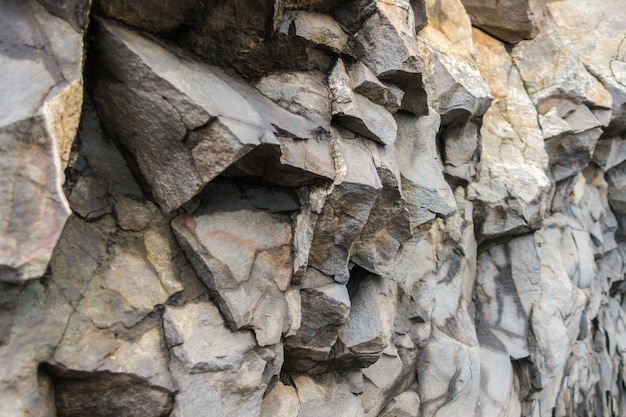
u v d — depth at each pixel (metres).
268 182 3.17
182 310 2.79
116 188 2.74
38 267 2.04
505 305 6.01
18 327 2.24
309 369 3.85
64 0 2.29
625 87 6.91
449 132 5.42
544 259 6.40
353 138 3.56
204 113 2.54
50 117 2.09
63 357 2.36
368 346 3.97
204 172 2.66
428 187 4.31
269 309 3.10
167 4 2.63
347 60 3.67
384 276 4.10
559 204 7.11
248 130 2.67
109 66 2.57
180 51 2.87
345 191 3.29
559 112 6.46
